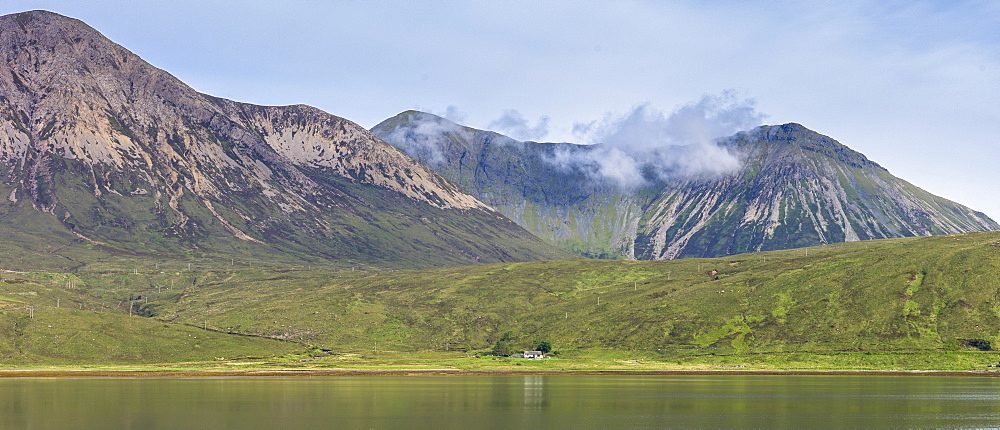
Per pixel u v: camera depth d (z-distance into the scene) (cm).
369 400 19400
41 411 17438
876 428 15975
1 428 15562
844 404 18825
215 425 15975
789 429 15938
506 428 15925
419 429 15775
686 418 17062
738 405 18762
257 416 16988
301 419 16675
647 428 16038
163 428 15650
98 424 16012
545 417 17138
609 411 17975
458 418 16975
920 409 18038
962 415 17275
